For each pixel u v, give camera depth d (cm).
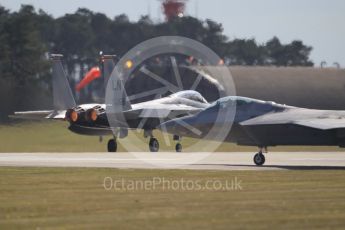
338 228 6419
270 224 6588
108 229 6412
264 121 12312
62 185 9400
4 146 19150
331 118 12244
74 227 6512
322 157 15288
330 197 8138
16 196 8406
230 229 6384
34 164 12950
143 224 6619
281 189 8831
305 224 6588
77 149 18650
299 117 12288
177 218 6900
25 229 6462
